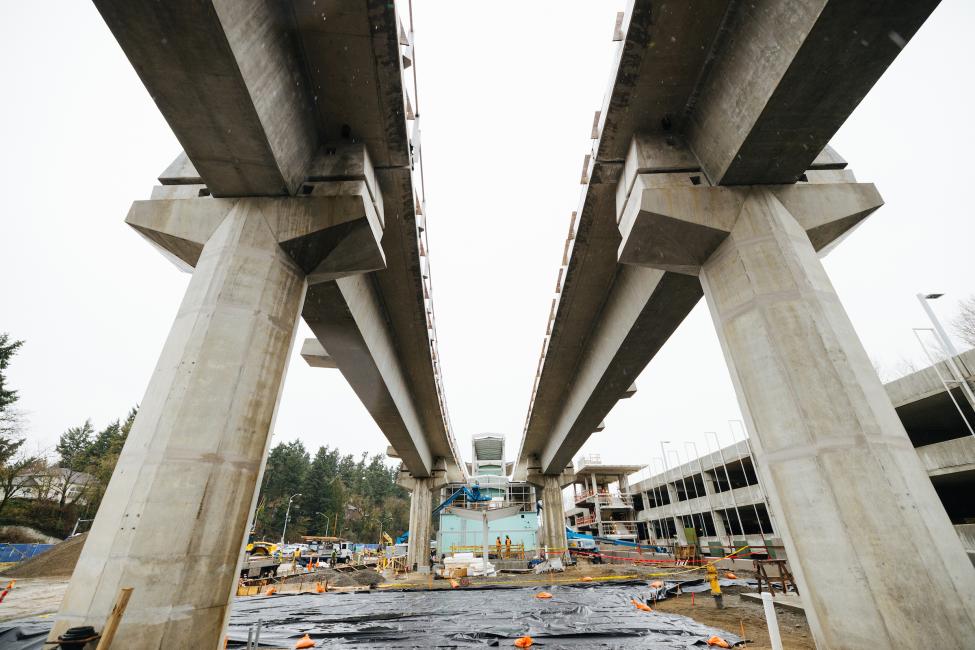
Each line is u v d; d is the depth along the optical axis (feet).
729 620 42.78
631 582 79.46
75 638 20.34
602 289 60.29
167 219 34.76
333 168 35.86
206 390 27.68
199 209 34.94
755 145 30.78
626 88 33.37
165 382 27.96
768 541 92.32
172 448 25.77
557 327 71.10
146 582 22.86
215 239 33.42
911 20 23.27
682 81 32.96
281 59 28.63
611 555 152.46
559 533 144.05
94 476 213.46
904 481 23.84
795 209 33.91
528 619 46.06
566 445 117.50
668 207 33.53
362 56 30.63
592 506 235.81
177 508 24.70
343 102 33.91
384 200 42.39
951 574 21.75
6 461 168.14
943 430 91.61
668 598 61.16
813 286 29.66
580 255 52.42
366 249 36.94
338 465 431.43
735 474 155.02
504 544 155.63
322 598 69.67
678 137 36.27
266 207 34.50
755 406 29.17
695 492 177.68
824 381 26.66
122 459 26.68
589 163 41.27
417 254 50.75
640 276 50.75
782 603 47.19
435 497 226.79
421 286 57.57
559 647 33.45
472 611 52.49
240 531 26.89
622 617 45.27
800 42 24.64
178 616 22.95
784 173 33.50
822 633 23.63
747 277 31.27
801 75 26.20
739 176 33.53
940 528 23.13
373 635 39.63
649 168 35.01
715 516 140.26
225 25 23.08
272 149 30.53
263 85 27.48
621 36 31.86
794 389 27.09
